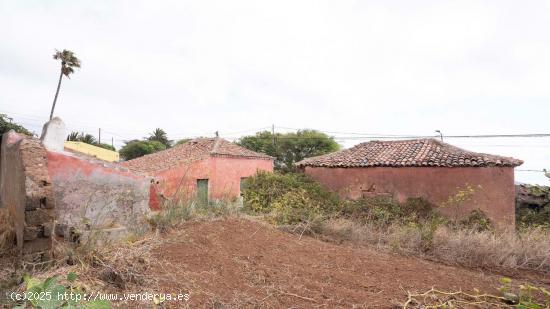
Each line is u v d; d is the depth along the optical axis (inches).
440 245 260.1
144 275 133.5
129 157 1550.2
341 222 312.8
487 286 174.2
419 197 463.5
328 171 545.0
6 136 249.9
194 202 260.7
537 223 502.3
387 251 247.4
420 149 524.1
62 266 143.6
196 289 130.7
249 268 162.1
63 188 211.5
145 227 211.5
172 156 741.9
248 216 281.4
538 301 156.9
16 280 135.9
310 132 1321.4
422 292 154.6
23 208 162.6
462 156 458.9
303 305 130.1
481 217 414.3
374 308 131.7
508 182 417.7
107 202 225.8
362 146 605.6
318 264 183.5
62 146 226.2
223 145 776.3
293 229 282.2
